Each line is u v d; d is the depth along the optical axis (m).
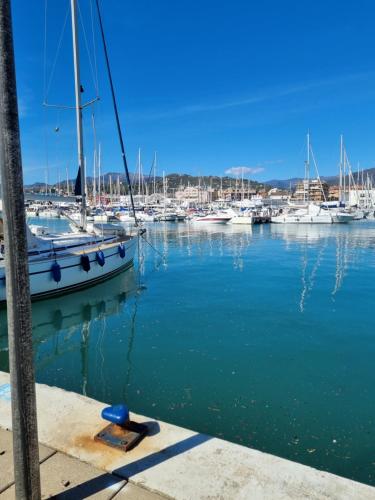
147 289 13.60
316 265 18.67
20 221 2.01
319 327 9.27
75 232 15.27
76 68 13.97
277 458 2.66
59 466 2.61
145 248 26.17
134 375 6.70
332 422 5.15
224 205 77.75
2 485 2.42
